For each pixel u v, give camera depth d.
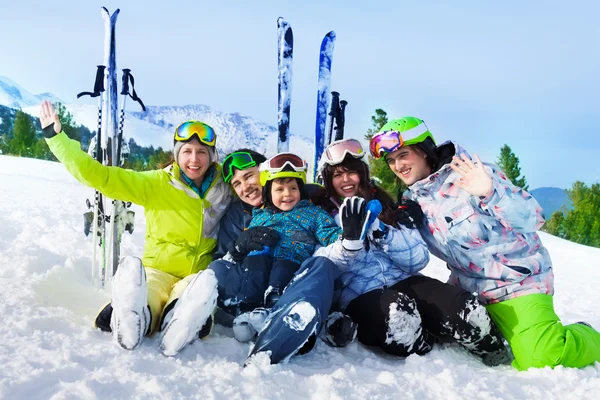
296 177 3.09
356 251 2.71
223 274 2.91
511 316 2.78
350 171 3.14
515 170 34.66
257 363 2.21
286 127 4.74
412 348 2.67
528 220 2.73
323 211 3.14
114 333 2.28
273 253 3.00
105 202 3.84
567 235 44.19
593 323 4.05
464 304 2.64
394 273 2.99
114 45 3.87
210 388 1.91
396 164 3.11
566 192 46.50
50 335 2.28
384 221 3.05
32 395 1.73
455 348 2.90
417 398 2.06
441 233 2.96
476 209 2.86
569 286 6.31
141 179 3.20
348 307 2.92
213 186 3.33
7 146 39.91
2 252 3.94
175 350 2.26
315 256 2.77
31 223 5.76
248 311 2.81
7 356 2.00
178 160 3.22
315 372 2.30
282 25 4.79
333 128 4.56
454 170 2.91
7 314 2.50
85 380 1.81
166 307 2.58
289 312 2.34
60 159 3.08
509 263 2.82
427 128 3.07
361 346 2.83
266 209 3.19
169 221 3.23
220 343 2.54
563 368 2.52
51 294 3.04
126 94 3.95
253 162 3.23
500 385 2.25
